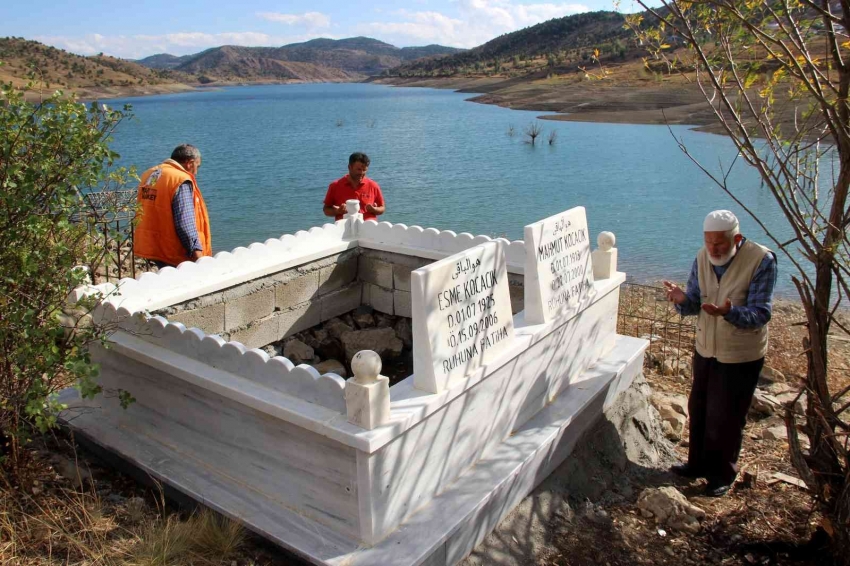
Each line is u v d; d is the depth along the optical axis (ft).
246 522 12.01
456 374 12.75
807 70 11.99
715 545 14.05
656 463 17.72
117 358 14.76
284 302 20.59
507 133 149.18
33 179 11.64
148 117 262.88
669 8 12.16
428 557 11.32
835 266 12.01
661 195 73.77
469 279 13.05
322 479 11.75
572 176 88.79
